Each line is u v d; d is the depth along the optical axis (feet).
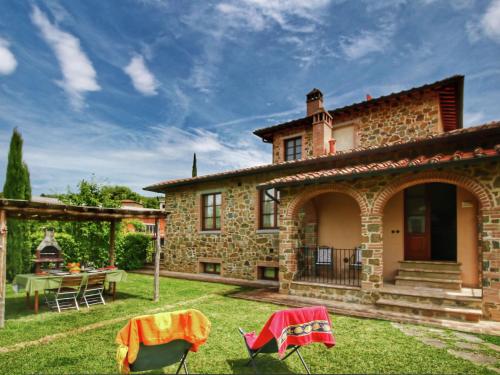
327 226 32.12
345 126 39.58
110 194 48.03
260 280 36.47
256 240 37.17
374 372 12.93
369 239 23.82
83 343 16.19
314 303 24.31
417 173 22.31
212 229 42.68
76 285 23.63
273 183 27.45
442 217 28.89
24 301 25.95
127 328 10.42
